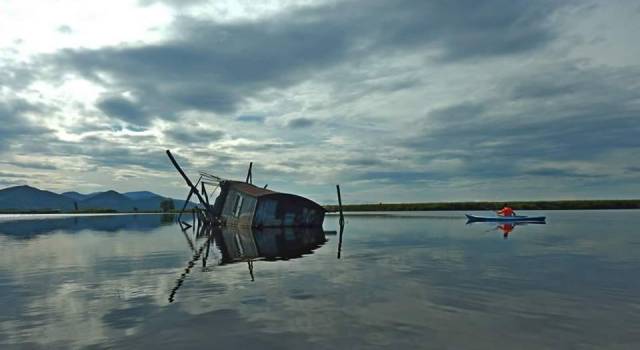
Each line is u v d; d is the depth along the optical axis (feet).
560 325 28.27
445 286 41.24
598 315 30.66
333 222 207.21
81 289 42.14
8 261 65.26
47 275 51.31
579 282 43.19
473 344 24.70
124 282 45.68
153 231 150.30
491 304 33.86
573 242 87.97
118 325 29.25
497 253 69.15
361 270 51.78
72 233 140.56
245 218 146.51
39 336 27.22
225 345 24.82
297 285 42.24
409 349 23.88
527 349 23.95
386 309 32.40
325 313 31.37
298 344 24.80
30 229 169.58
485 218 180.86
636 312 31.45
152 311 32.76
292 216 144.25
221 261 62.54
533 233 115.44
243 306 33.78
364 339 25.55
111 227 183.83
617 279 44.93
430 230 132.36
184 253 74.64
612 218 215.31
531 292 38.37
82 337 26.86
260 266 56.39
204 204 178.70
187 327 28.37
